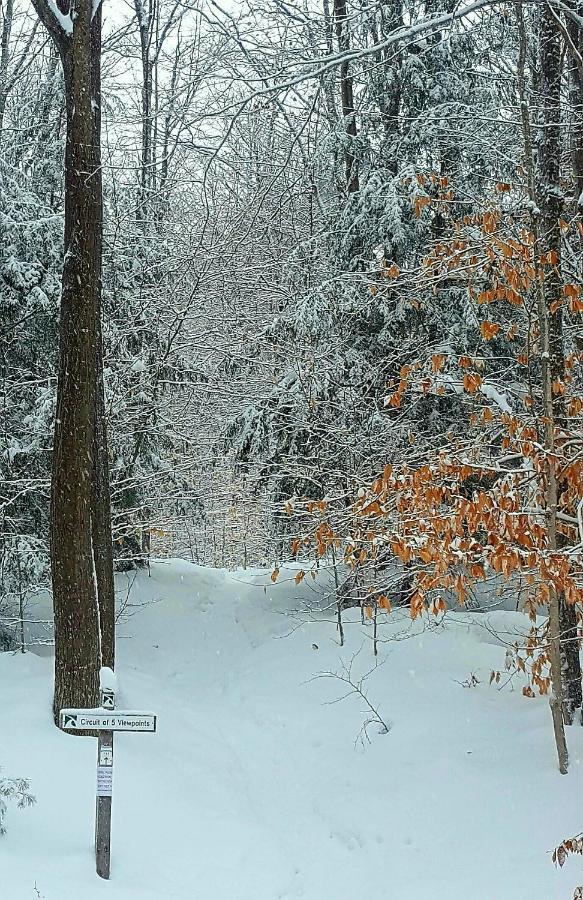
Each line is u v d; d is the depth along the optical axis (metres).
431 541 6.05
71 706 8.48
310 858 6.68
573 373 8.29
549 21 7.88
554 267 7.16
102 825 5.66
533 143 8.34
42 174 13.63
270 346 12.92
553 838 6.25
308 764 8.52
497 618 11.35
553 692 7.10
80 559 8.70
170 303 14.33
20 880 5.13
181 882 5.89
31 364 12.38
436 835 6.67
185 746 8.89
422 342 11.12
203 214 15.75
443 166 11.69
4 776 6.71
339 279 11.73
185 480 14.45
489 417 7.03
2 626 12.23
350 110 12.73
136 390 13.46
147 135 14.91
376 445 11.09
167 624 13.46
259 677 11.22
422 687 9.55
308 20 10.34
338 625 11.72
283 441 12.12
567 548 6.17
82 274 8.86
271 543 17.59
